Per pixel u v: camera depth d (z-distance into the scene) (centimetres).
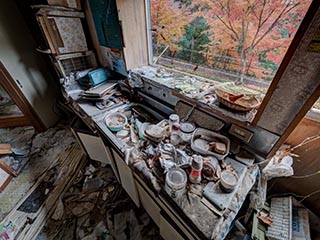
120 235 140
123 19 129
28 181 185
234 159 93
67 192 173
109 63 175
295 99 68
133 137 115
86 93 148
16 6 185
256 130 88
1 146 203
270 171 92
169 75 141
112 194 169
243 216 107
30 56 210
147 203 124
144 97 149
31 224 150
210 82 124
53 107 254
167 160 92
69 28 158
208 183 82
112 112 138
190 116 114
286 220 101
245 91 100
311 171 99
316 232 105
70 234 143
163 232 116
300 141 95
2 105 245
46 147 224
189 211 73
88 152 185
